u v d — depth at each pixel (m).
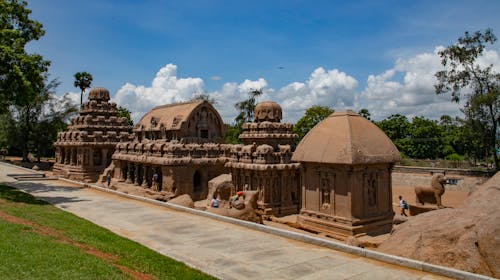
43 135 86.12
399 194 58.09
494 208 15.55
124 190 49.75
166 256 17.17
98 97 65.38
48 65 35.78
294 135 43.97
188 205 33.12
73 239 18.06
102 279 12.35
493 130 52.56
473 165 65.62
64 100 88.31
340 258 17.06
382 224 28.36
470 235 15.09
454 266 14.91
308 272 15.23
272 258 17.11
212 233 21.97
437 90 55.25
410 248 16.55
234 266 15.99
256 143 43.59
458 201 49.62
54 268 12.77
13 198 31.89
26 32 36.28
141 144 52.19
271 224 33.75
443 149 97.94
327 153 27.97
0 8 33.53
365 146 27.67
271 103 44.75
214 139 53.19
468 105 53.47
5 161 85.62
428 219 17.50
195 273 14.82
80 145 60.53
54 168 67.94
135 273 13.91
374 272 15.11
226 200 39.38
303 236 20.08
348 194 26.88
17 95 33.66
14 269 12.21
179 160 46.19
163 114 56.12
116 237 20.11
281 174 39.88
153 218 26.52
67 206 31.34
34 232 18.06
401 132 103.69
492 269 14.23
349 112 30.02
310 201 30.11
